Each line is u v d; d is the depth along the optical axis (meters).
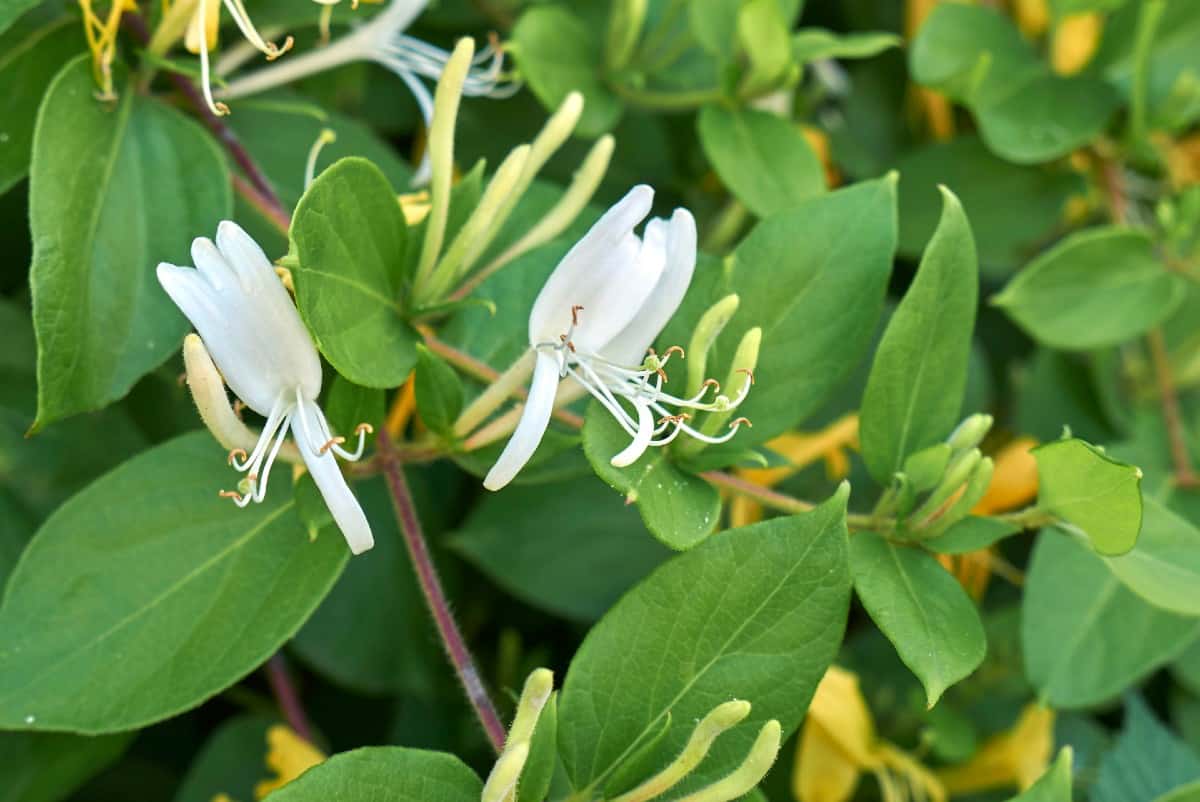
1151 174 0.48
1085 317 0.44
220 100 0.39
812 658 0.33
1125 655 0.40
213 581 0.35
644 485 0.34
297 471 0.35
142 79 0.37
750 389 0.36
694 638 0.34
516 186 0.35
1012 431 0.47
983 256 0.47
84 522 0.35
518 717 0.32
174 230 0.36
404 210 0.35
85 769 0.39
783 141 0.42
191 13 0.36
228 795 0.41
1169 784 0.42
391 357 0.34
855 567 0.35
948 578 0.35
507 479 0.33
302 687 0.45
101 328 0.35
